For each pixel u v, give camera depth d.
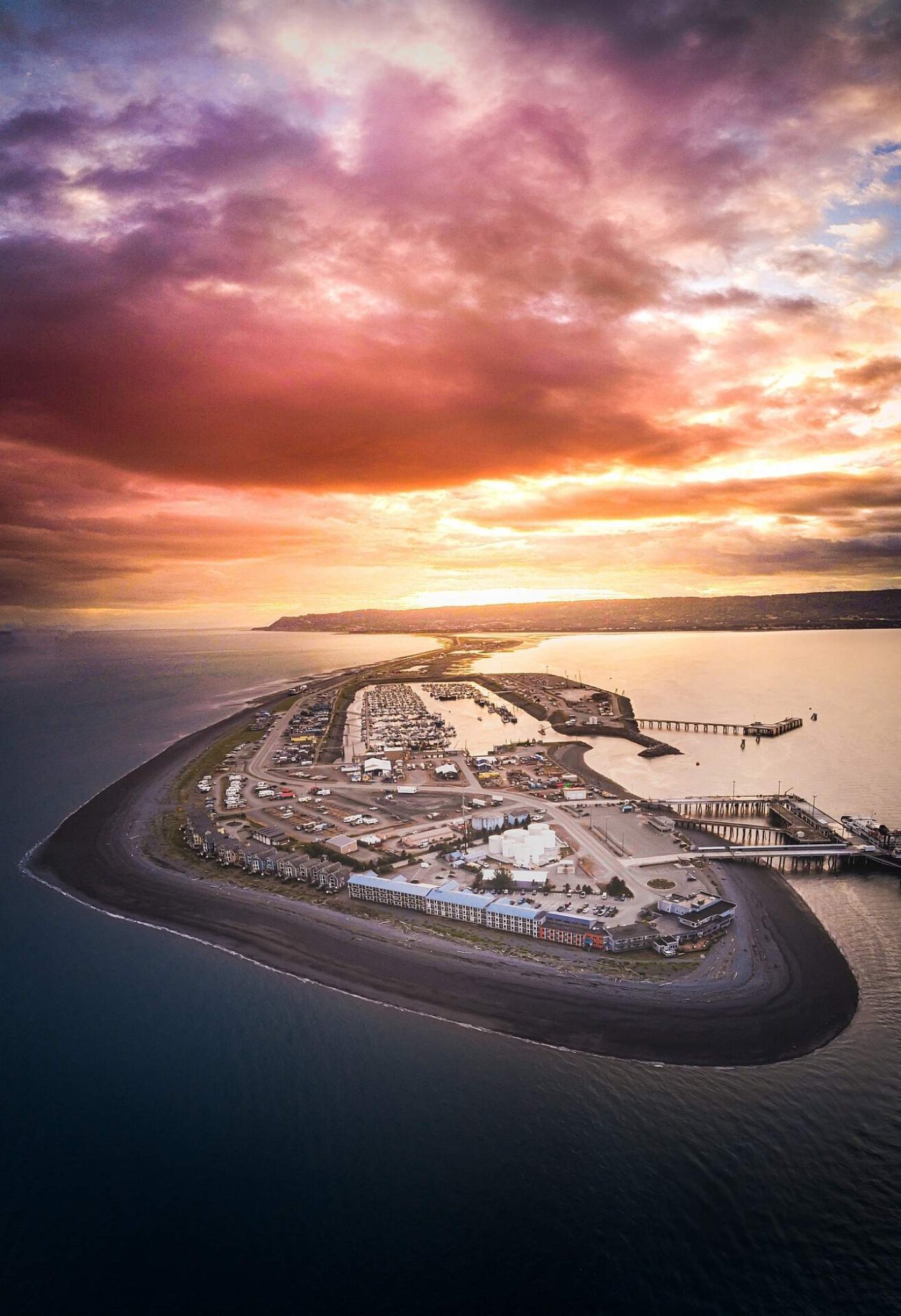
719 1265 86.38
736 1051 124.62
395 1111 111.44
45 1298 84.50
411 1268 86.88
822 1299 82.19
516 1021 134.38
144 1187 99.12
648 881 198.12
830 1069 119.25
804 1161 100.19
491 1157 102.25
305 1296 84.25
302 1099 114.31
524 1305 82.44
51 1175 101.31
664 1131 106.25
